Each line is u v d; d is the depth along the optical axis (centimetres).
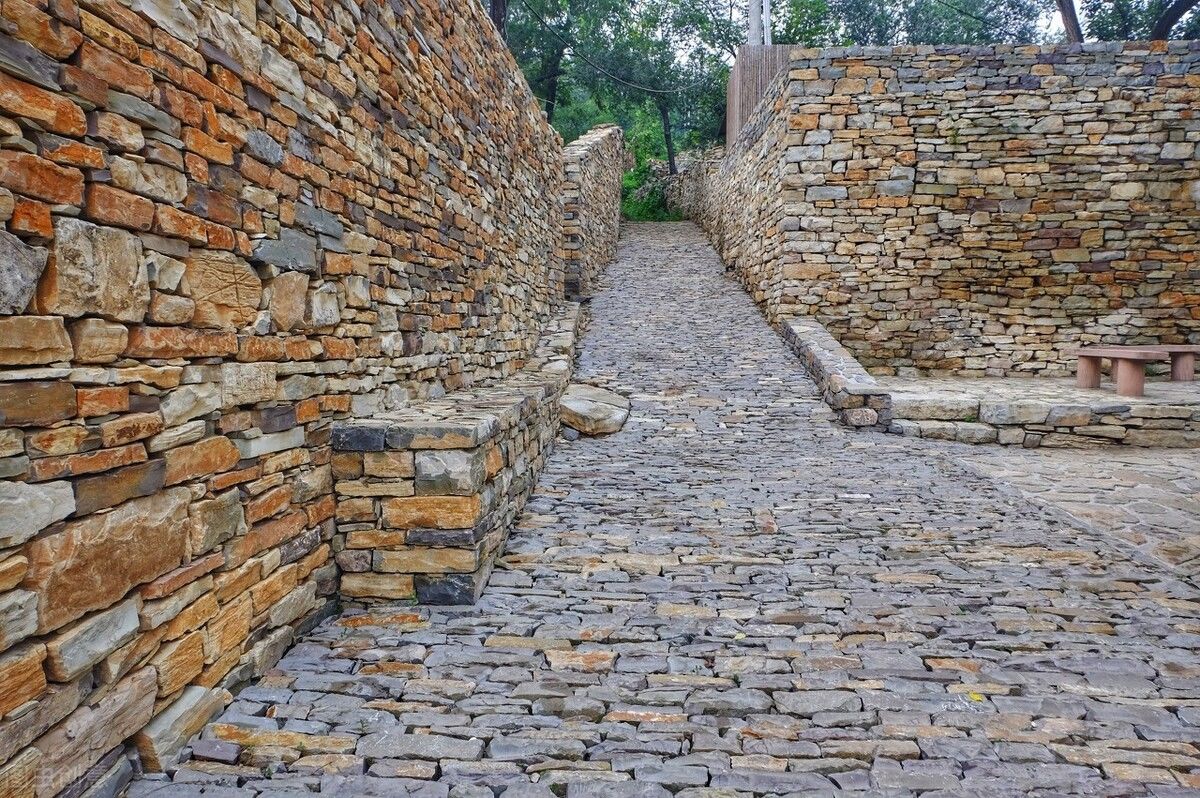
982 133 990
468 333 578
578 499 522
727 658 295
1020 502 522
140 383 206
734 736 240
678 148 2794
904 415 751
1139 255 991
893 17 2345
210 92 241
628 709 256
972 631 321
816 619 333
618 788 213
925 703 262
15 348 164
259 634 274
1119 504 516
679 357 962
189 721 226
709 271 1439
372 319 387
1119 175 984
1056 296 1008
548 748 232
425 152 473
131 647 203
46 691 174
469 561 340
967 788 214
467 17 576
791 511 498
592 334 1055
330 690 265
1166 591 366
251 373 266
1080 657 297
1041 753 232
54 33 175
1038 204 995
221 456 248
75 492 182
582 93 2747
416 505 338
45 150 173
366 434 335
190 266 230
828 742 237
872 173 1004
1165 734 243
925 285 1016
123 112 199
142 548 206
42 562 171
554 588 366
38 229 170
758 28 1703
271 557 281
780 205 1040
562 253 1097
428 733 239
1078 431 720
